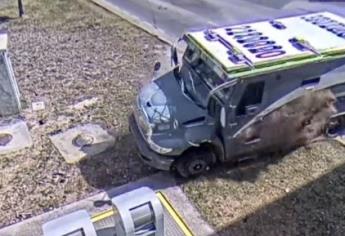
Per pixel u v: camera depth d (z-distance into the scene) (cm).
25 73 1112
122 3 1647
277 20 857
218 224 666
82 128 892
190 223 668
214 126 718
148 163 734
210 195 720
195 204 703
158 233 557
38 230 661
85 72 1118
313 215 675
